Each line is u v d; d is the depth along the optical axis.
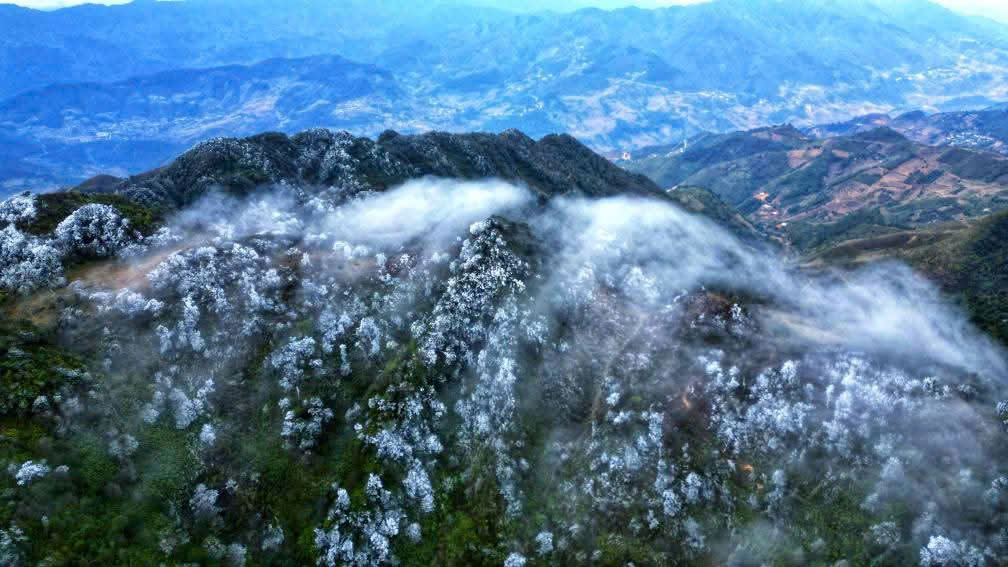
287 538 94.50
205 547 88.19
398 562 96.12
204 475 97.75
